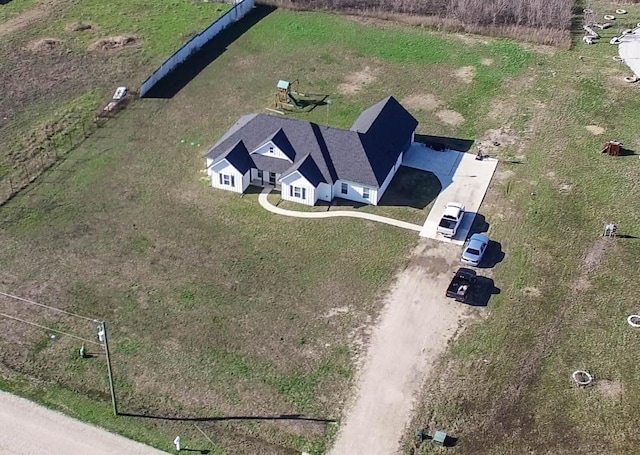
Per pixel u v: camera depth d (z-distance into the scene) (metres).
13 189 53.84
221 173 53.69
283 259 48.22
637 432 37.50
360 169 52.38
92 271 46.88
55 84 67.56
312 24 80.62
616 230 50.88
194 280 46.41
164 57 72.50
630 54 75.06
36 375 39.94
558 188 55.22
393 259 48.38
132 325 43.06
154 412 38.06
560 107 65.81
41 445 36.22
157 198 53.50
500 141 60.88
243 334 42.66
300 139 53.69
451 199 53.91
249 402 38.72
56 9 82.50
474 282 46.38
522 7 79.62
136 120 62.66
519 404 38.84
